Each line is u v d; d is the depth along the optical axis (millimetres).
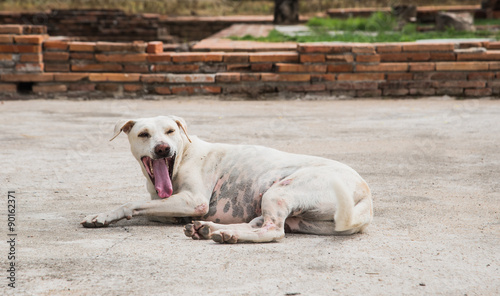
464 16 18312
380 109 10484
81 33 22641
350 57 11836
